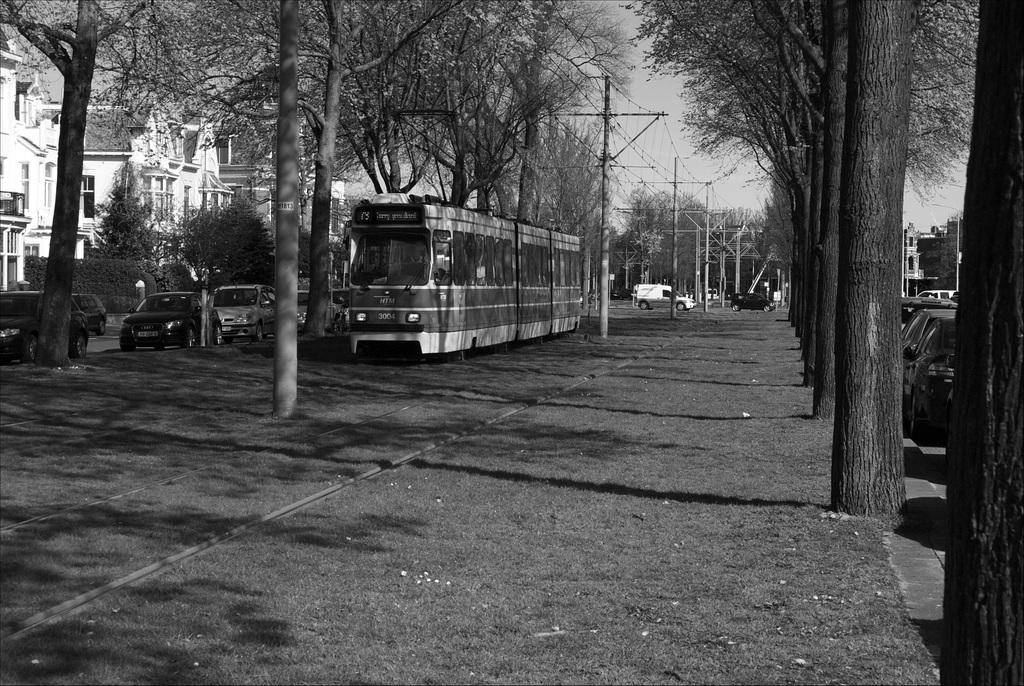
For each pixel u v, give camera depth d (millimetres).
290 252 16312
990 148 3582
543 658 5926
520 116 42062
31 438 13617
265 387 20797
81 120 22234
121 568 7598
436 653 6004
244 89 32156
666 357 33312
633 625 6570
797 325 45094
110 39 24781
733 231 109688
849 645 6145
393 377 23812
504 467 12523
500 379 24000
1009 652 3514
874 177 9664
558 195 65812
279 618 6535
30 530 8672
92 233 68750
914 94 28500
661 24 25625
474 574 7789
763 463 13062
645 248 111938
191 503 9961
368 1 30578
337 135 36844
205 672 5551
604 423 16766
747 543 8820
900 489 9797
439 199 29109
